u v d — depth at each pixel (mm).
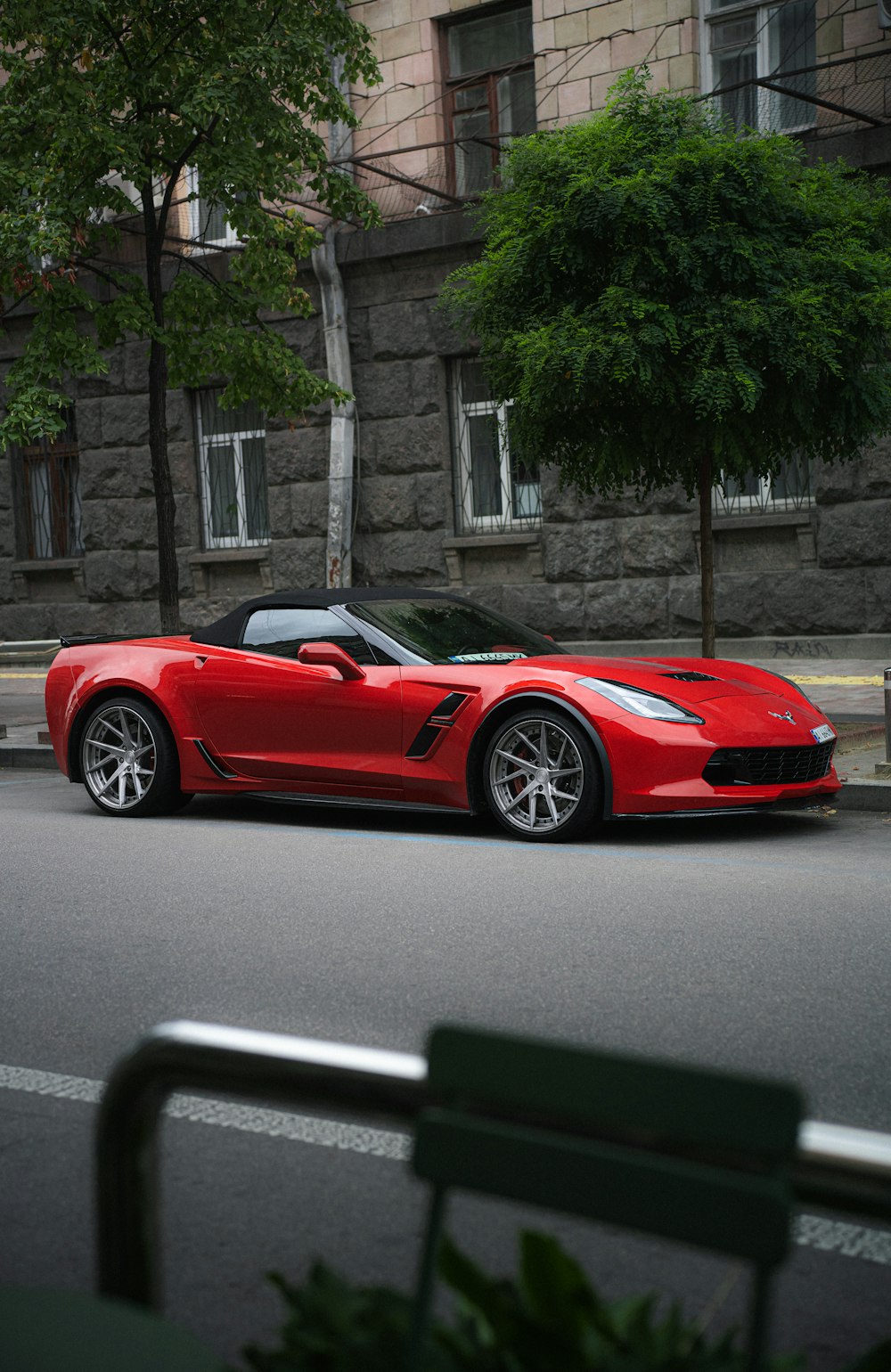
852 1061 3645
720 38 15719
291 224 12398
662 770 6738
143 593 20047
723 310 8727
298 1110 3479
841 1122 3225
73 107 10766
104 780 8484
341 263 17719
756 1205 1265
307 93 11898
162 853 7000
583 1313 1448
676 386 8828
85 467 20375
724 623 15773
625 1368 1428
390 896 5816
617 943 4910
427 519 17688
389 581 18031
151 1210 1610
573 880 6051
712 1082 1312
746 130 9477
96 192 11352
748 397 8406
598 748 6836
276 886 6082
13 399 11086
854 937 4922
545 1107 1380
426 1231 1442
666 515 16031
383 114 17734
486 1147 1394
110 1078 1610
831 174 9539
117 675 8312
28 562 21016
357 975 4574
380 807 7477
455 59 17578
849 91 14859
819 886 5805
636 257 8781
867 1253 2643
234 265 12562
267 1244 2699
